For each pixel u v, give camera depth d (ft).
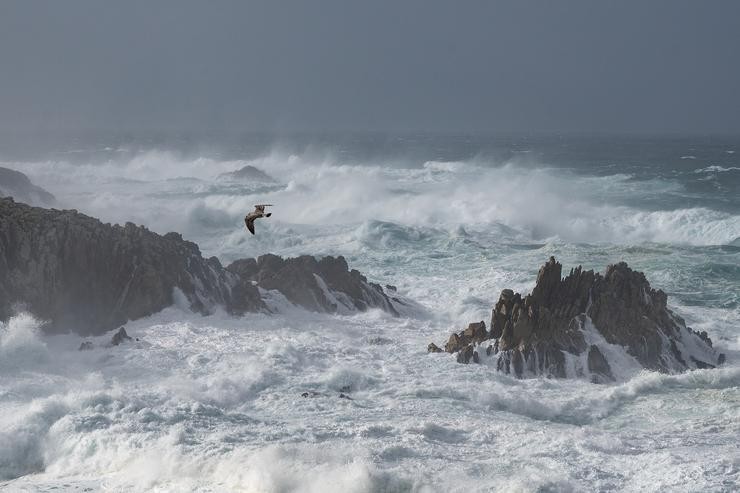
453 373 288.71
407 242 622.13
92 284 341.21
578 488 177.37
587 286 334.44
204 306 364.58
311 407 246.06
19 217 343.46
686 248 601.21
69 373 274.36
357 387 272.72
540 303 327.67
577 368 299.79
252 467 183.42
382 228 643.86
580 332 314.14
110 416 218.79
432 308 411.75
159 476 187.83
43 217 350.02
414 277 488.85
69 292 335.06
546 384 285.43
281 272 396.16
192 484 182.09
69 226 346.74
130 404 228.63
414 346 328.70
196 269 376.27
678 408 258.78
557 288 331.98
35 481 190.70
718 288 465.88
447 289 453.58
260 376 272.31
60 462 201.98
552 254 568.41
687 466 191.72
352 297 397.19
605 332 318.45
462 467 189.78
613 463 197.47
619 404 265.95
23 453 206.90
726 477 185.06
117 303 343.67
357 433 215.51
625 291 333.83
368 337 338.34
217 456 192.13
